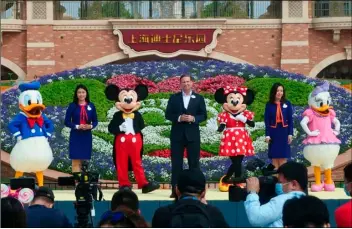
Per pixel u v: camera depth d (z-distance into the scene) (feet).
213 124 75.77
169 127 75.66
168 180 68.18
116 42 120.57
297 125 76.79
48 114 78.18
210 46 120.26
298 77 85.87
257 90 82.12
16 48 120.78
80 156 57.41
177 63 89.76
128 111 55.31
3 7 119.03
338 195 54.60
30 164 54.90
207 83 83.97
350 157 73.61
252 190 35.24
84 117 57.47
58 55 120.98
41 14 120.37
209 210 32.83
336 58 121.70
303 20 121.08
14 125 55.16
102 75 86.53
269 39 121.70
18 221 31.53
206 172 68.90
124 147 54.80
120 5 121.80
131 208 33.71
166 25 119.75
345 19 119.44
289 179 34.73
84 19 121.08
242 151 56.70
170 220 32.04
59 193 56.59
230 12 122.01
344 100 81.61
